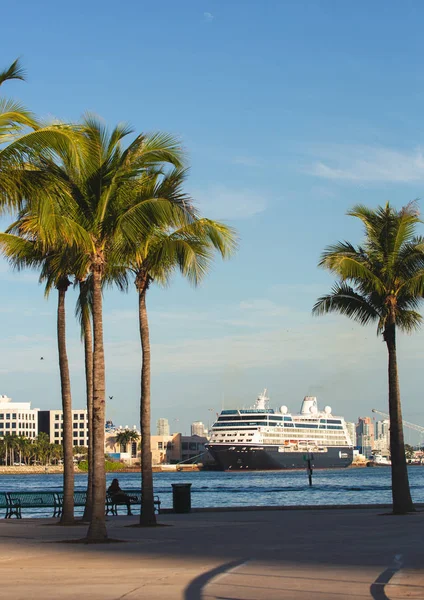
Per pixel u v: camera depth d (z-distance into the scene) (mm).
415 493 104938
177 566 19250
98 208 26953
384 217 40875
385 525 31703
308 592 15133
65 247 29156
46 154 26016
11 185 22531
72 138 22141
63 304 36562
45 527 33406
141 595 15008
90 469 36844
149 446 33812
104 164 26859
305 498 92750
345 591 15195
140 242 31188
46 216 23453
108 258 30984
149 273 34438
